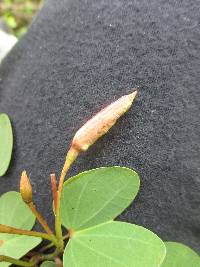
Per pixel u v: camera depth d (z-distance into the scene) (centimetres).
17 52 15
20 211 12
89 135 11
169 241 11
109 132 12
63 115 13
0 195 14
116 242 10
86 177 11
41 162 13
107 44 12
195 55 11
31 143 13
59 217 11
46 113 13
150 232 10
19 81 14
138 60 12
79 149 11
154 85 11
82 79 13
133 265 10
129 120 12
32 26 15
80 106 12
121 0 13
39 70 14
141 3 12
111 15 13
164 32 12
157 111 11
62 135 13
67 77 13
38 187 13
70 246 11
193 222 11
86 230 11
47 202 13
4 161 13
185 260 11
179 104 11
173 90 11
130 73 12
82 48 13
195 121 11
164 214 11
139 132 11
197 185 11
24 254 11
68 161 11
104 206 11
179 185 11
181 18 12
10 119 14
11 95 14
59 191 11
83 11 13
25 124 14
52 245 12
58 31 14
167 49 12
